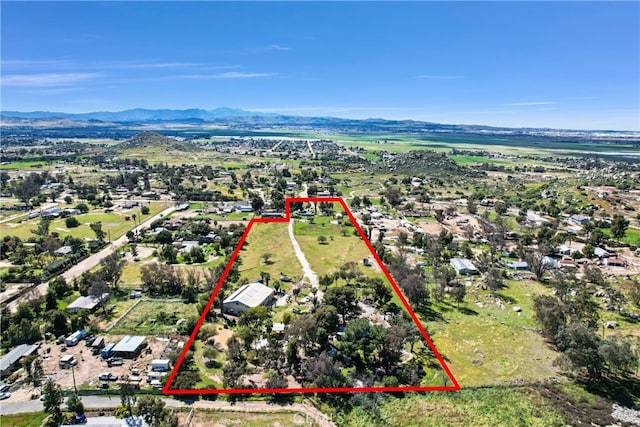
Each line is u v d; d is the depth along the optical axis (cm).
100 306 11531
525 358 9350
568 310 10400
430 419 7406
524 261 15550
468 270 14475
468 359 9288
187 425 7119
